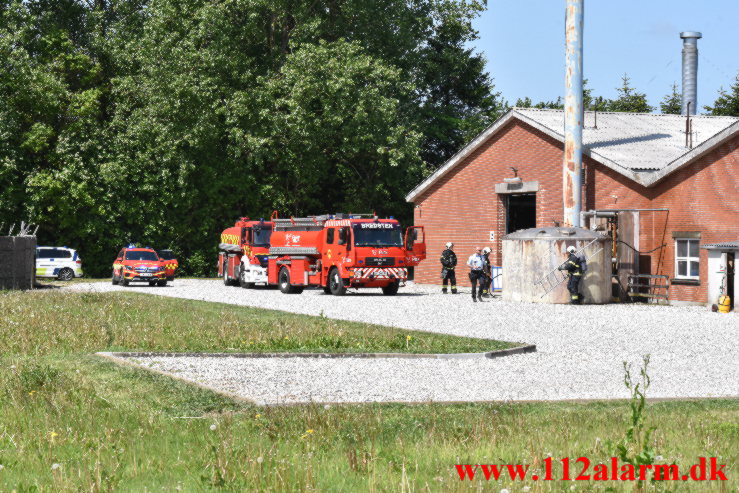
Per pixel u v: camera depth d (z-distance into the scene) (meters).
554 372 14.67
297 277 37.66
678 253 31.84
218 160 52.69
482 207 40.62
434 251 43.84
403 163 55.47
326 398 11.85
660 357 16.72
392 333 19.70
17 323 20.14
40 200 48.44
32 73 48.97
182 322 21.92
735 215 29.94
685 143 36.97
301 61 50.22
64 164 49.25
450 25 61.31
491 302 32.56
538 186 37.47
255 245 42.00
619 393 12.48
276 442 8.16
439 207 43.44
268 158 50.66
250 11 51.91
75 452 7.82
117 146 50.44
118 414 9.80
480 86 66.81
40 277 49.44
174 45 51.09
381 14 55.41
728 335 20.80
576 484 6.45
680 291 31.36
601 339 19.89
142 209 50.94
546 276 32.25
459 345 17.78
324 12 56.44
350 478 6.74
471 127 64.25
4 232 48.59
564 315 26.59
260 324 21.69
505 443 8.27
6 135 47.56
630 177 32.59
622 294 33.06
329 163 56.44
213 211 52.78
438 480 6.53
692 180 31.23
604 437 8.47
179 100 49.50
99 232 50.22
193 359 15.75
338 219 36.75
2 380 12.08
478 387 12.99
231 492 6.35
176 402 10.89
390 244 36.59
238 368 14.72
